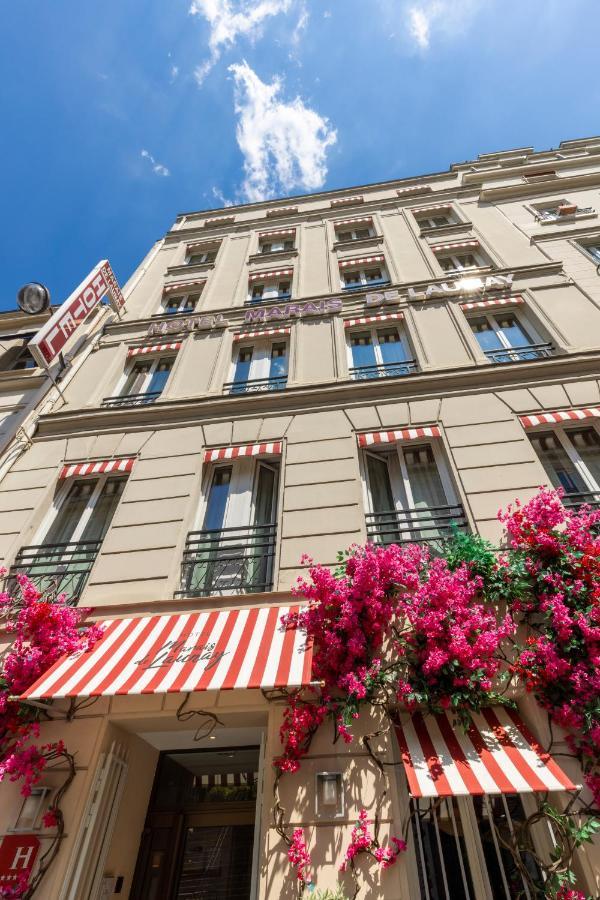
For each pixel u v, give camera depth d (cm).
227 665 453
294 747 450
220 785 595
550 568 515
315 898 375
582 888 382
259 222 1677
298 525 652
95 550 686
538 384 780
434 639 472
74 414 895
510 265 1134
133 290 1362
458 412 768
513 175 1698
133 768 541
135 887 507
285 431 796
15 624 556
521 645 490
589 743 421
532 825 421
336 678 482
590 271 1035
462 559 547
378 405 807
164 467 777
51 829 438
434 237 1371
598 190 1469
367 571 514
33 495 771
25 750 472
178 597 622
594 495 640
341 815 418
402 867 392
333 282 1232
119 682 447
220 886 519
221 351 1041
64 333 1026
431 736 445
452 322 981
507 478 659
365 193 1841
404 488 717
